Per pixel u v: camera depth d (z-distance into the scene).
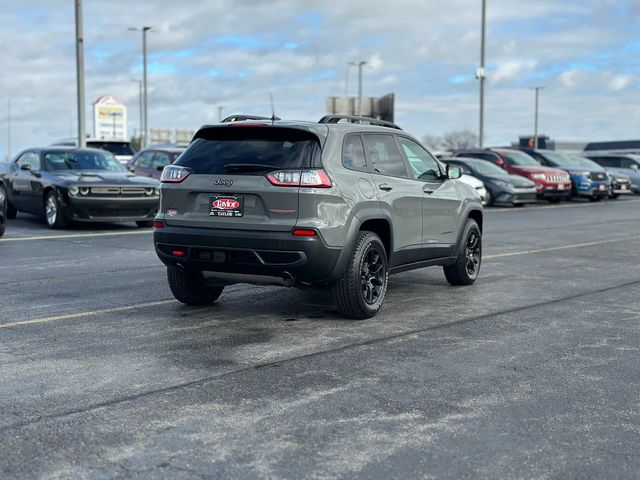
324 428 4.20
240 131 6.84
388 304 7.83
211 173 6.72
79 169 15.82
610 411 4.53
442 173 8.51
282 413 4.44
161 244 6.93
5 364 5.43
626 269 10.52
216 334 6.40
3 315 7.10
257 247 6.48
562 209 23.72
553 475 3.62
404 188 7.62
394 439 4.05
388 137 7.69
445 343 6.14
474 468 3.69
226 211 6.63
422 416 4.41
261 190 6.51
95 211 14.83
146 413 4.42
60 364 5.44
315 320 7.00
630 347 6.08
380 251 7.14
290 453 3.85
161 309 7.45
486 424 4.29
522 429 4.22
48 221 15.38
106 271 9.80
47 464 3.70
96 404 4.57
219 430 4.16
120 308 7.48
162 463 3.72
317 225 6.44
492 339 6.30
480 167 24.70
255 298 8.08
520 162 26.55
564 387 5.00
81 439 4.02
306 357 5.68
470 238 9.05
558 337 6.39
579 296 8.37
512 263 11.07
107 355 5.69
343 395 4.78
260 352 5.81
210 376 5.17
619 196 32.81
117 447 3.91
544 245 13.49
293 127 6.63
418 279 9.53
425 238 8.05
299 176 6.46
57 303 7.71
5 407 4.50
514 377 5.21
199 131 6.95
